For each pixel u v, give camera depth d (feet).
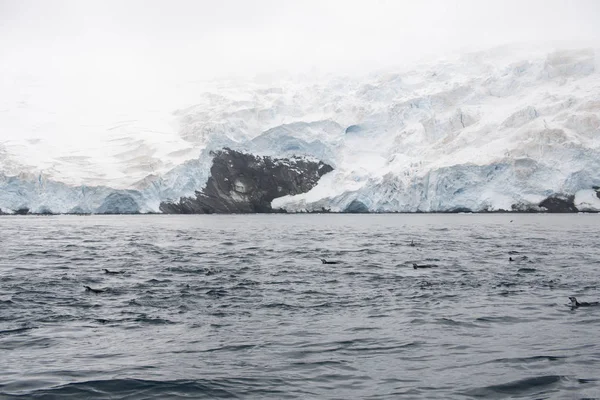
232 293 95.71
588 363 53.47
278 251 174.50
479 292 96.12
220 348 60.03
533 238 220.64
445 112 549.95
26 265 135.54
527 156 422.00
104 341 63.00
